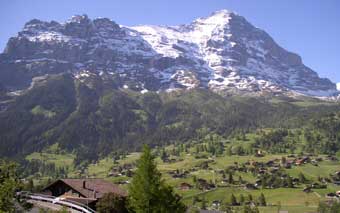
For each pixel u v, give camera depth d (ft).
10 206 165.99
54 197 301.84
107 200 281.74
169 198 246.47
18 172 177.99
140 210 240.53
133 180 246.88
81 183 337.72
